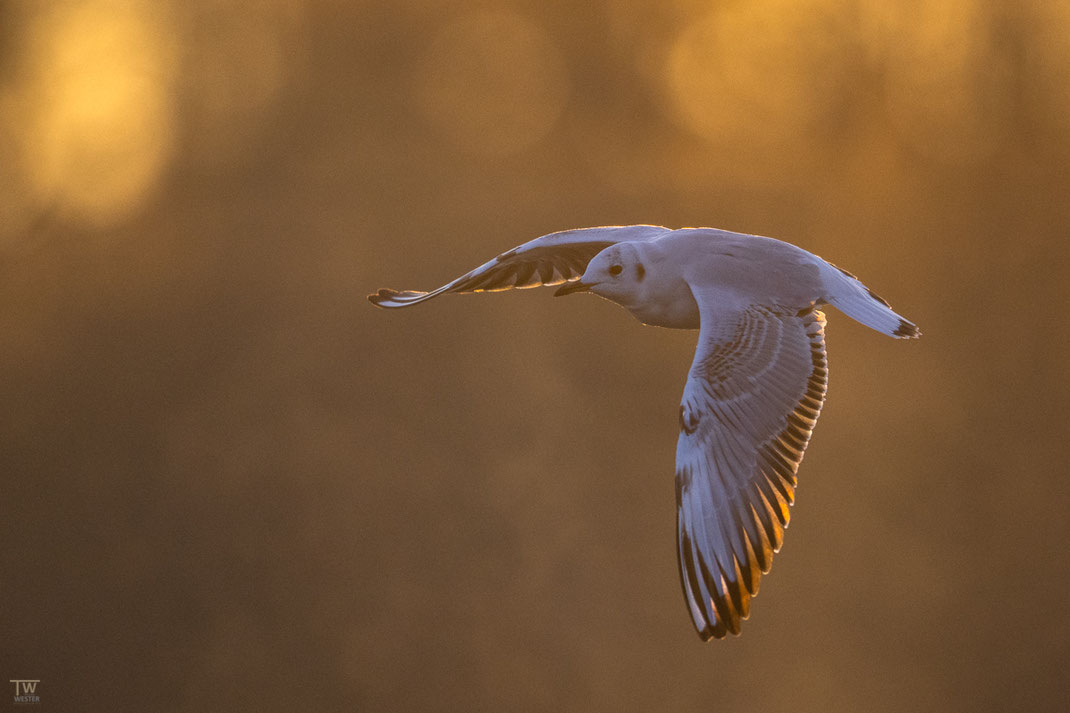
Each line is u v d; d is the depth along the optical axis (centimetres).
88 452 1864
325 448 1842
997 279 2347
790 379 602
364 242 2942
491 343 2162
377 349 2173
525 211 3225
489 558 1574
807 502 1595
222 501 1714
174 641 1469
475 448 1811
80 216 3472
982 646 1348
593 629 1466
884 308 638
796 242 2727
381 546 1608
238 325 2361
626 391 1958
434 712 1363
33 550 1622
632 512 1658
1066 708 1252
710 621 562
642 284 679
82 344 2320
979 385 1875
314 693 1384
